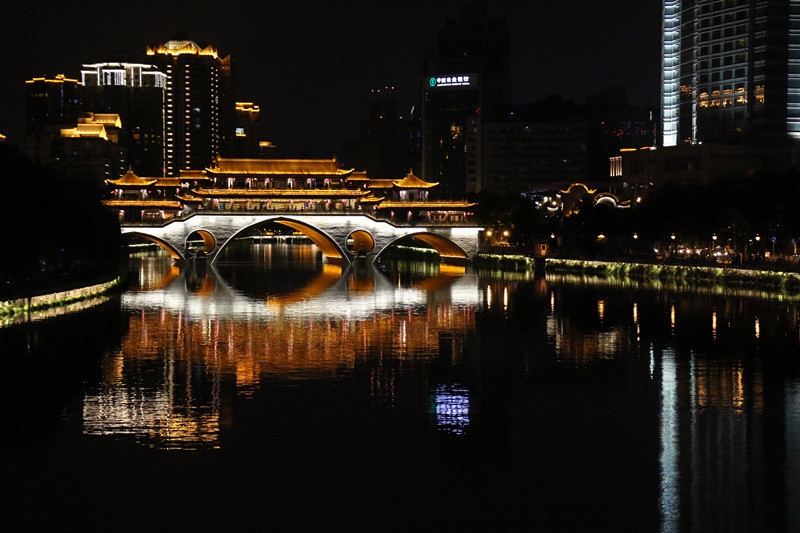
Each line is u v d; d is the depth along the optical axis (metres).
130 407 63.25
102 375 74.19
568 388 69.81
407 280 181.12
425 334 98.50
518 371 76.50
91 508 44.81
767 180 156.75
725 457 52.19
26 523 43.09
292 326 105.12
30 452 52.94
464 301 134.88
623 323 106.38
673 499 46.09
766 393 67.62
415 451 53.53
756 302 125.50
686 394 67.50
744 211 155.00
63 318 110.50
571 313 117.31
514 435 56.78
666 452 53.19
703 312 115.31
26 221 107.19
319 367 78.12
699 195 170.88
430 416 61.22
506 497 46.47
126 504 45.28
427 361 81.19
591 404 64.62
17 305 112.38
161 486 47.72
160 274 196.25
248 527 42.91
